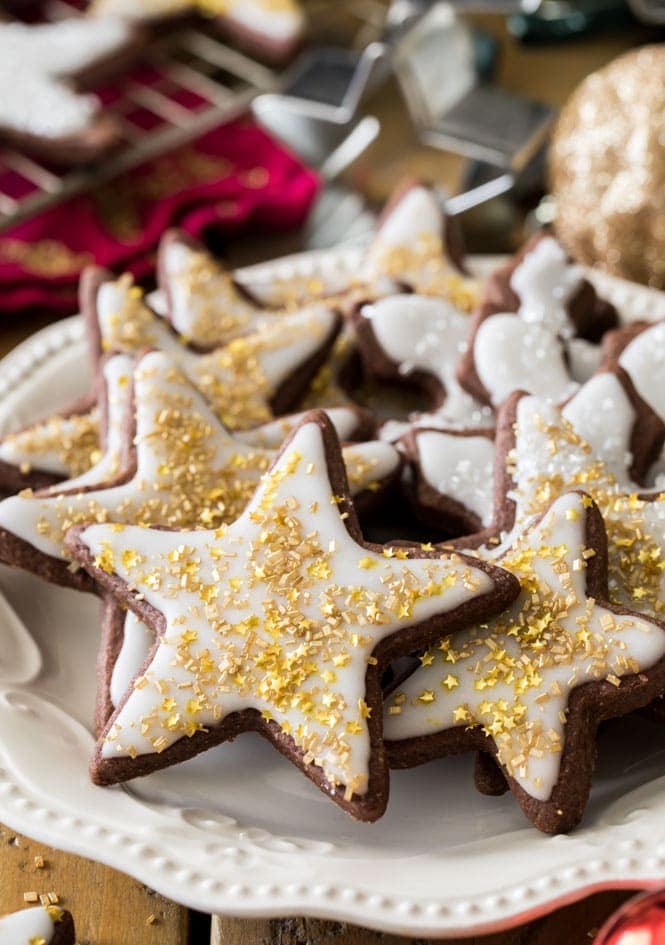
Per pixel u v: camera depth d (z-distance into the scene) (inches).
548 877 11.6
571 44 23.2
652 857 11.7
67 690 13.9
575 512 13.0
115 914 12.9
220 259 20.7
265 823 12.8
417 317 15.9
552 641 12.5
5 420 15.8
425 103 20.4
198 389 14.6
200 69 23.2
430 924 11.4
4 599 14.2
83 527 13.3
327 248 20.8
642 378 14.5
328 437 13.4
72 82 21.6
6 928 12.1
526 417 13.9
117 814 12.2
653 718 13.1
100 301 15.8
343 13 23.6
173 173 21.3
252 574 12.7
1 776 12.3
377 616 12.5
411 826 12.7
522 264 15.9
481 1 21.4
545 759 12.2
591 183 19.1
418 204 17.2
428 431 14.8
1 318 19.8
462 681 12.5
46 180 20.6
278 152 21.6
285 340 15.6
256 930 12.8
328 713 12.2
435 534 14.8
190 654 12.5
